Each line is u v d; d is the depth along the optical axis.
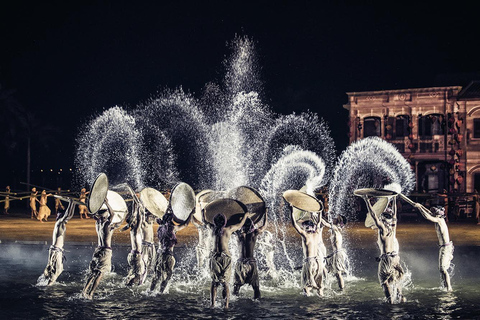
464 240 19.83
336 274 11.48
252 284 10.62
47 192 29.91
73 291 11.23
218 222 10.08
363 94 35.84
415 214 32.72
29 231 23.00
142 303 10.20
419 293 11.20
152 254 12.34
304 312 9.50
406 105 34.97
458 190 33.44
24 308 9.73
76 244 18.33
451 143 33.72
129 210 12.18
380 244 10.48
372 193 10.63
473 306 9.98
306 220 11.16
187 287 11.79
